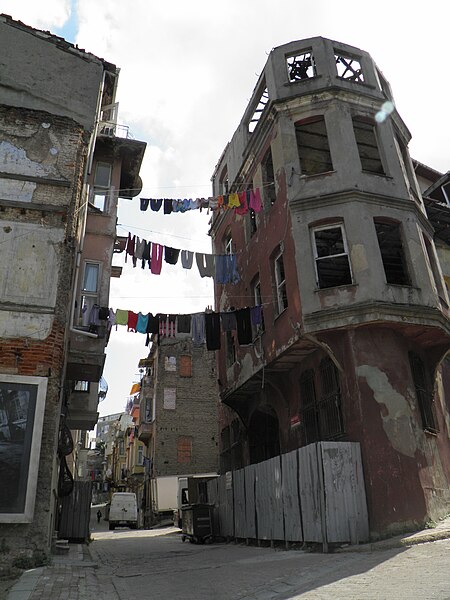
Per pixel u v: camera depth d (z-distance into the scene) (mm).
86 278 15078
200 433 41531
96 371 14398
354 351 12984
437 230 20031
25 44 13164
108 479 72000
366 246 13859
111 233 15820
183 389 42625
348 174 14914
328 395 13734
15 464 9148
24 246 10922
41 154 11953
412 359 14094
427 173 21438
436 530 11055
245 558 11133
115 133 16969
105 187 16469
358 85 16547
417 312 13383
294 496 12094
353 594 6113
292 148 15891
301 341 13859
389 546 10016
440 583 6238
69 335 13328
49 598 6531
